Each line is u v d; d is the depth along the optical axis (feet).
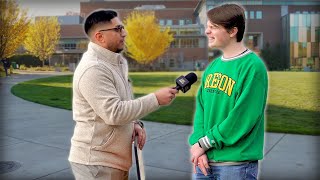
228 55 6.94
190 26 130.62
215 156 6.82
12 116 28.71
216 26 6.82
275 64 130.62
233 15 6.69
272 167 14.44
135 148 7.84
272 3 134.51
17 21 72.28
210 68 7.30
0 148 18.08
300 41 132.16
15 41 74.54
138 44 114.73
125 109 6.61
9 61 87.30
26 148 18.06
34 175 13.73
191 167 14.55
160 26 117.91
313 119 27.12
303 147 17.71
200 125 7.23
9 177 13.47
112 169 7.06
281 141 19.08
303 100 38.96
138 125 8.10
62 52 106.73
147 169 14.34
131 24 114.21
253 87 6.43
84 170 6.99
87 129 6.97
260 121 6.68
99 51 7.11
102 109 6.63
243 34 6.88
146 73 99.25
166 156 16.20
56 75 89.35
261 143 6.81
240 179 6.66
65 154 16.85
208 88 7.01
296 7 134.00
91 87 6.64
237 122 6.42
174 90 7.12
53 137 20.70
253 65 6.52
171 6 138.21
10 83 66.13
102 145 6.96
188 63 126.62
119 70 7.33
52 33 97.66
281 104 35.99
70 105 35.91
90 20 7.16
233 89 6.58
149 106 6.81
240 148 6.60
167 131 22.06
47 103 37.68
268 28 137.18
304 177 13.10
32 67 95.76
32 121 26.27
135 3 129.18
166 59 121.60
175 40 128.36
